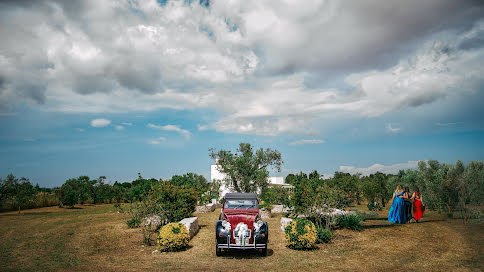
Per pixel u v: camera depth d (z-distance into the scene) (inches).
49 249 418.0
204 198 952.3
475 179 432.1
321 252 383.6
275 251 405.1
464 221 422.9
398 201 530.6
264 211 800.3
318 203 494.6
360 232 483.5
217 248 382.6
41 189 1438.2
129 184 1892.2
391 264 307.9
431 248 349.4
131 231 557.0
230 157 1084.5
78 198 1282.0
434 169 611.2
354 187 1016.9
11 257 371.9
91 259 364.2
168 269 313.7
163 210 557.3
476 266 273.1
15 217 817.5
